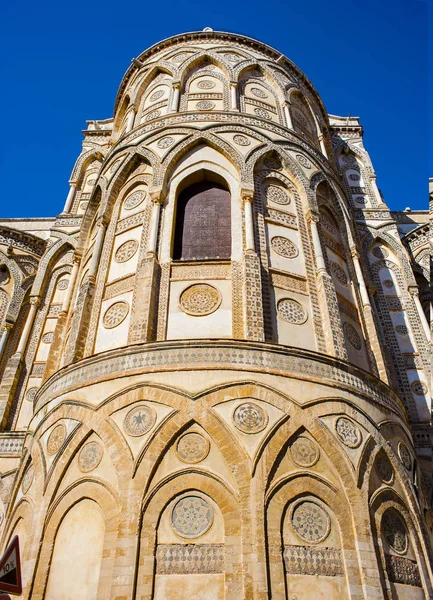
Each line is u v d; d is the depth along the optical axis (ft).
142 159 61.41
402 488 42.45
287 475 37.45
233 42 78.18
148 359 42.01
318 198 62.08
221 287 48.19
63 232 85.76
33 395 70.28
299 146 63.98
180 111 65.62
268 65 75.66
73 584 34.78
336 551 35.83
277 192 58.75
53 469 40.70
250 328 44.57
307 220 57.82
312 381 42.01
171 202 55.67
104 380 42.45
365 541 36.50
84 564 35.32
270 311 47.62
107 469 38.37
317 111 81.35
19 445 62.69
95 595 33.53
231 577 33.04
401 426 47.21
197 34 77.87
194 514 35.83
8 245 88.12
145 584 32.83
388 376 53.83
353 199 91.04
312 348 47.47
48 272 82.17
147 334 44.65
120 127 81.10
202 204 56.90
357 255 61.11
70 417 42.42
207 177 58.59
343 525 36.86
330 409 41.37
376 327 61.98
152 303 46.88
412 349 71.82
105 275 54.13
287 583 33.42
